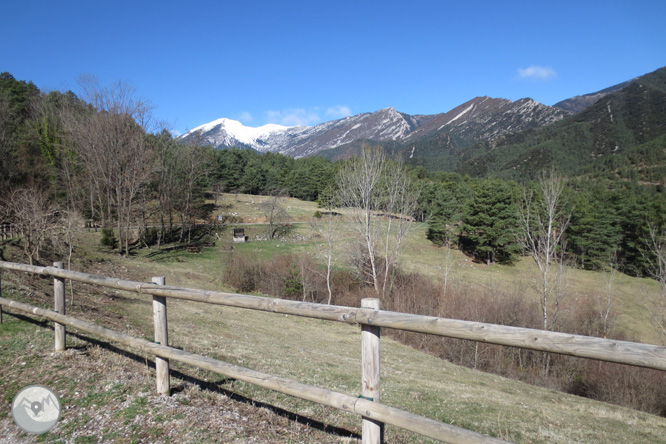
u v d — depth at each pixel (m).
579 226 42.47
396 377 9.98
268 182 88.19
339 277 32.31
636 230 42.81
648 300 31.09
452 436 2.27
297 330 18.86
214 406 4.17
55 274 5.46
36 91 64.19
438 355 21.91
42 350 5.48
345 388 6.87
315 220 51.31
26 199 17.28
